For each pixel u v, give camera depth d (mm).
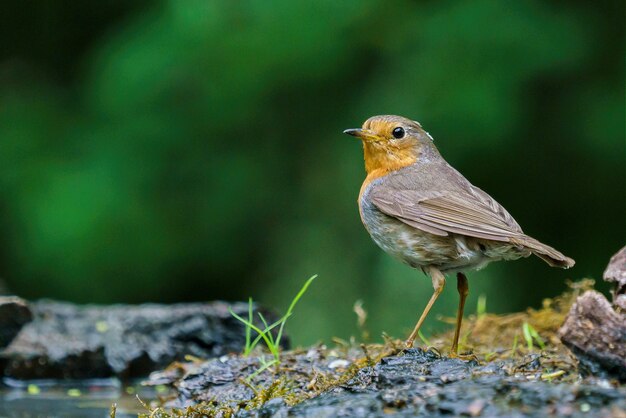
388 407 5273
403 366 6152
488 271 14328
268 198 15625
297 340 14625
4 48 17625
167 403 7684
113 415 6828
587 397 4938
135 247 15000
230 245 15633
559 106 15055
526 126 14547
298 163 15656
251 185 15453
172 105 15000
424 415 5059
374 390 5762
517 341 8836
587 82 14891
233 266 15820
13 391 9297
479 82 13859
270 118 15469
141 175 14977
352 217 15148
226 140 15516
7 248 15062
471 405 5016
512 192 15750
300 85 15039
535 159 15109
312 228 15422
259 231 15711
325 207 15453
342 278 14914
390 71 14555
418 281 14125
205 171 15344
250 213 15555
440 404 5086
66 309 10164
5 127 15805
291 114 15492
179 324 9984
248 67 14484
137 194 14938
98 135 15125
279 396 6488
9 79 17234
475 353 7930
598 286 15914
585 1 14586
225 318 10039
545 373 6238
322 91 15344
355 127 15086
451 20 14188
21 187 15023
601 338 5750
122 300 15469
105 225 14711
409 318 14039
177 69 14398
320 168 15539
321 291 14938
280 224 15664
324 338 14516
